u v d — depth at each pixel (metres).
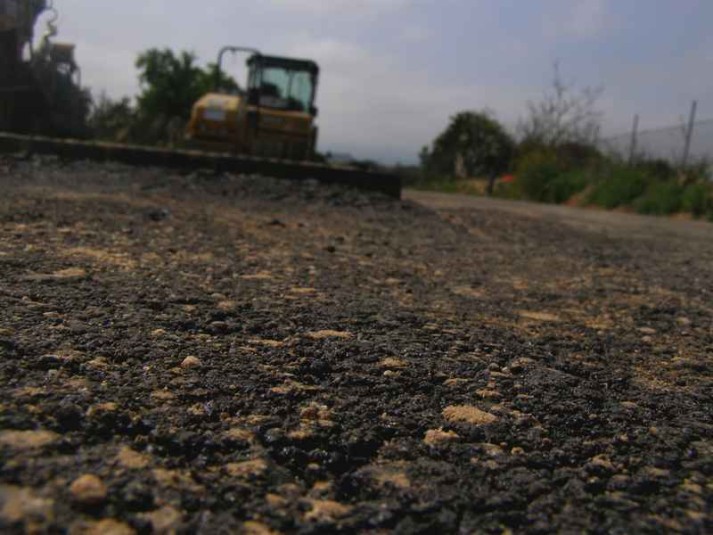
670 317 3.15
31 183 6.38
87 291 2.38
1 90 11.70
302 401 1.60
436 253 4.86
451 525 1.13
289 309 2.48
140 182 7.25
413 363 1.98
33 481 1.07
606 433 1.60
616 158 20.17
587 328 2.78
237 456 1.29
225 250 3.82
